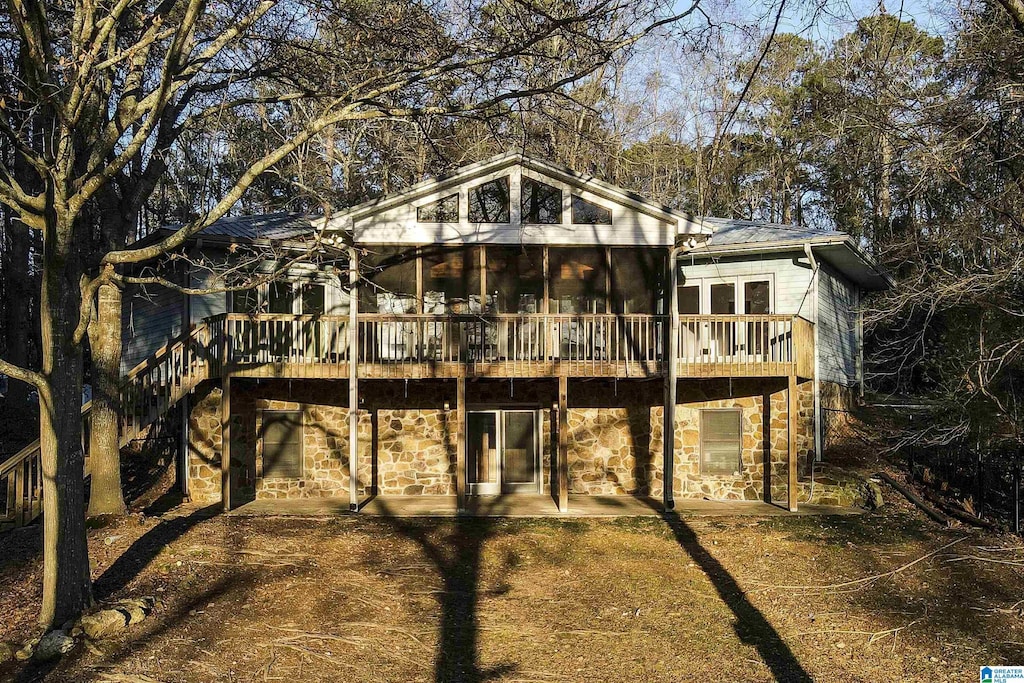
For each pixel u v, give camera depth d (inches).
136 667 341.1
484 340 647.8
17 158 565.9
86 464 648.4
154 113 369.1
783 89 1304.1
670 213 630.5
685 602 445.4
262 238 633.0
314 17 498.3
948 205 628.4
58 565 374.3
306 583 457.7
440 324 648.4
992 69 483.8
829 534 557.0
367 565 494.6
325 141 1056.2
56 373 370.3
